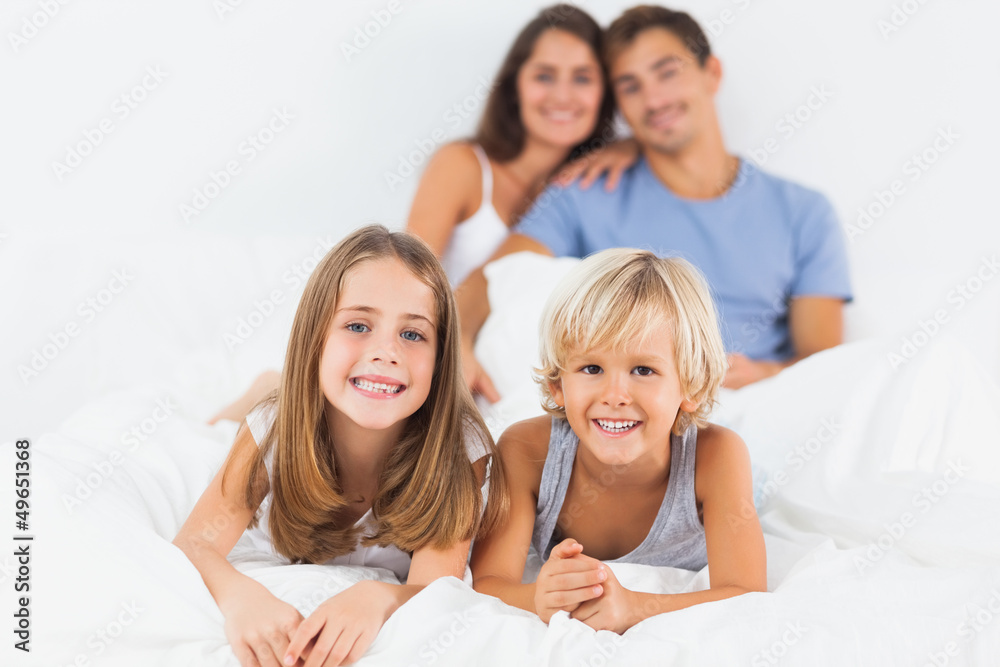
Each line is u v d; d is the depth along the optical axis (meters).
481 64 2.21
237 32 2.15
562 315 0.96
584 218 2.30
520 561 1.04
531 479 1.08
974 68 2.23
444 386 1.03
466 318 2.15
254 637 0.80
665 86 2.21
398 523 1.00
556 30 2.20
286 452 1.01
